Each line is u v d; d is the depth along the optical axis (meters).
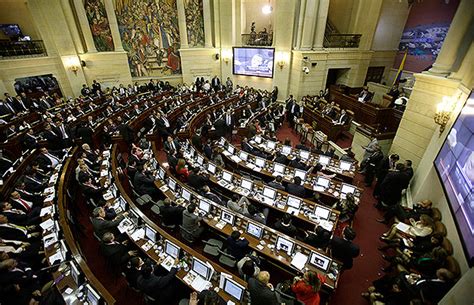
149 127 12.43
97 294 3.88
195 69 18.62
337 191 7.08
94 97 15.38
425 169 6.75
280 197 6.66
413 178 7.51
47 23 14.52
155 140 11.46
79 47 15.84
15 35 15.97
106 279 5.55
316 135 11.31
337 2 16.42
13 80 13.69
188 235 5.82
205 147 9.38
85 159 8.38
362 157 9.84
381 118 11.26
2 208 5.97
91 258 6.01
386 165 7.62
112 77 17.12
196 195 6.43
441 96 6.62
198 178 7.28
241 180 7.29
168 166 9.95
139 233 5.56
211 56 18.52
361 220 7.14
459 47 6.39
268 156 8.99
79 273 4.34
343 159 8.38
